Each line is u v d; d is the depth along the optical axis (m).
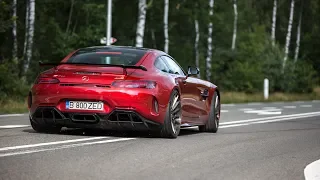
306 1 89.56
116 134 13.49
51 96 12.60
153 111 12.64
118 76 12.55
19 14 48.75
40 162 8.86
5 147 10.45
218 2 64.81
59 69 12.80
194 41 70.69
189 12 61.38
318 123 19.84
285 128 17.38
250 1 86.56
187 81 14.26
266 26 88.62
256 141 13.14
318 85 72.00
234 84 57.16
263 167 9.27
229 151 11.10
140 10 44.78
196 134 14.77
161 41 68.31
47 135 12.62
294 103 40.66
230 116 23.36
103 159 9.38
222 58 63.03
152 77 12.83
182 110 13.89
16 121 17.91
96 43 48.12
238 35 76.88
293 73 59.88
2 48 44.97
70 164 8.77
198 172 8.50
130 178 7.80
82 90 12.45
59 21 53.03
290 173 8.80
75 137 12.37
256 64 58.91
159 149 10.95
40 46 46.88
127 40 63.25
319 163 9.85
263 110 28.94
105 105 12.45
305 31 91.38
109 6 34.41
